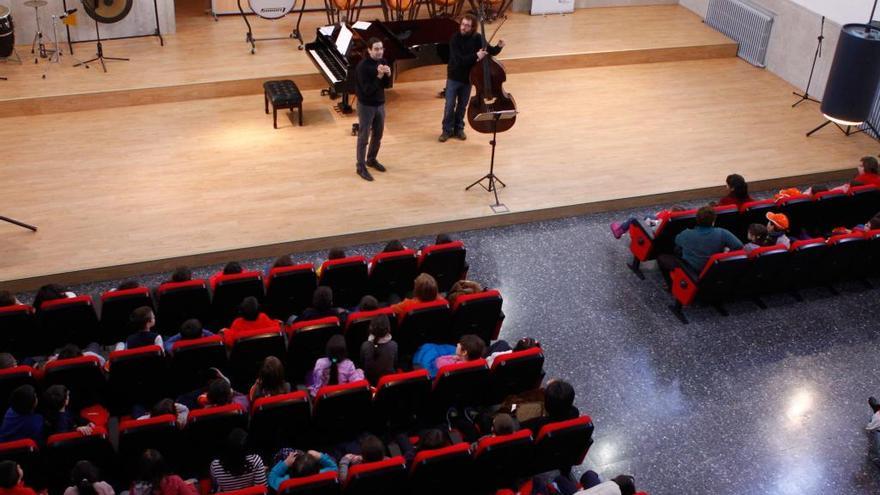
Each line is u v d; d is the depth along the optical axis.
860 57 7.20
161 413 5.68
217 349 6.23
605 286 8.59
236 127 10.62
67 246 8.41
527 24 13.38
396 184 9.66
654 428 6.99
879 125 11.07
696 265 7.96
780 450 6.84
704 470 6.64
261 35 12.44
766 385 7.48
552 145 10.58
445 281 7.91
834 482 6.60
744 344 7.93
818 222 8.94
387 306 7.68
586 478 5.85
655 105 11.66
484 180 9.81
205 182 9.49
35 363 6.85
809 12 11.87
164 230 8.70
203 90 11.11
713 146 10.74
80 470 4.99
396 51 10.58
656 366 7.63
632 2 14.27
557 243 9.13
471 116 9.40
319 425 6.00
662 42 12.98
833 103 7.50
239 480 5.37
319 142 10.38
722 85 12.33
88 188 9.30
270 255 8.66
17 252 8.30
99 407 6.20
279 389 5.91
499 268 8.72
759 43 12.72
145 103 10.99
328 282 7.36
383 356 6.36
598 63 12.66
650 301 8.42
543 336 7.90
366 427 6.23
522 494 5.82
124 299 6.77
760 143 10.87
